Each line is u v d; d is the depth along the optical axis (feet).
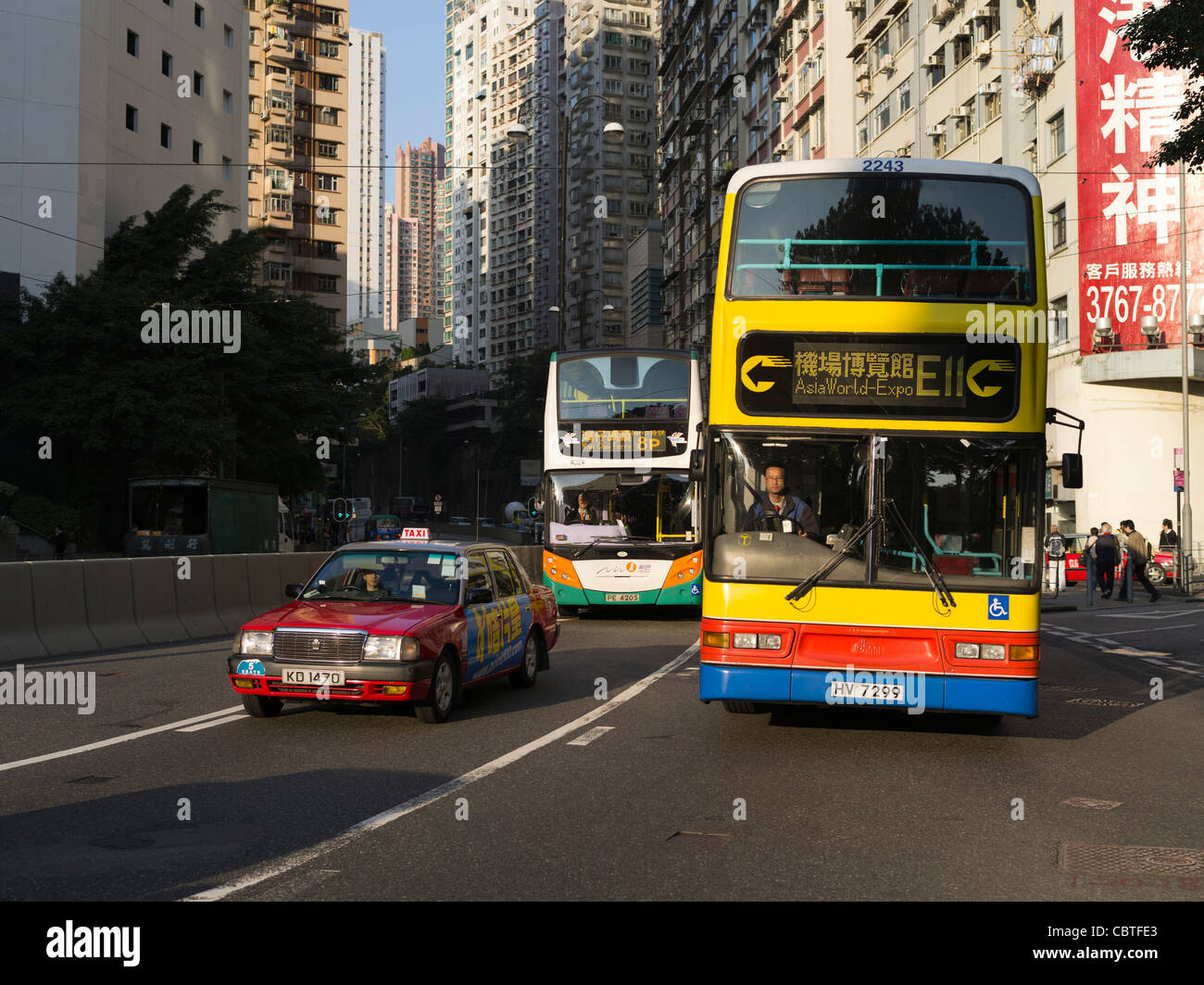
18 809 22.34
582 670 46.50
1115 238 118.42
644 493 69.92
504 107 549.13
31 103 148.97
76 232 150.30
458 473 410.11
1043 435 30.32
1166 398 121.49
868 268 31.12
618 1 419.95
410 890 17.21
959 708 29.30
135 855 19.03
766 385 31.01
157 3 178.81
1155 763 28.73
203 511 108.37
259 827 21.02
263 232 151.84
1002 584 29.53
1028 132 130.93
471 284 580.71
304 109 375.86
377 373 160.97
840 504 30.42
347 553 37.40
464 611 35.55
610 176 420.77
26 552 132.87
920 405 30.48
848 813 22.68
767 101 210.59
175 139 184.24
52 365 129.59
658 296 327.67
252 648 32.45
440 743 29.94
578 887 17.47
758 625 30.17
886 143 164.45
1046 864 19.11
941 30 147.43
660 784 25.20
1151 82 116.37
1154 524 120.78
